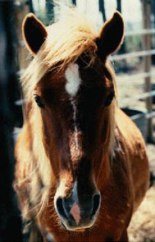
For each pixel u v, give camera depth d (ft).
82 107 6.01
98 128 6.21
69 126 5.98
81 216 5.83
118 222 7.89
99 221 7.66
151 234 12.14
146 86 19.84
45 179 7.50
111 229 7.88
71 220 5.89
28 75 6.66
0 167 3.98
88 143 6.00
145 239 11.89
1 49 3.88
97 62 6.48
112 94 6.54
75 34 6.49
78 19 6.91
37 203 7.97
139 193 9.96
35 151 7.68
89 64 6.26
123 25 6.88
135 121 14.90
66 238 7.80
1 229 4.14
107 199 7.59
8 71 3.93
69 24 6.75
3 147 3.95
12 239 4.21
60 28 6.73
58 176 6.64
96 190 6.07
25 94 7.89
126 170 8.10
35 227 8.92
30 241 9.12
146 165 10.12
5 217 4.12
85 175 5.93
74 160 5.91
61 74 6.20
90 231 7.67
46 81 6.23
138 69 38.17
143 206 13.75
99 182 7.25
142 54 18.74
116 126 8.18
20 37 8.21
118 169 7.82
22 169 8.23
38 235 9.02
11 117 4.01
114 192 7.65
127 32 18.01
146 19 19.02
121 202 7.81
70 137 5.96
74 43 6.34
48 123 6.40
